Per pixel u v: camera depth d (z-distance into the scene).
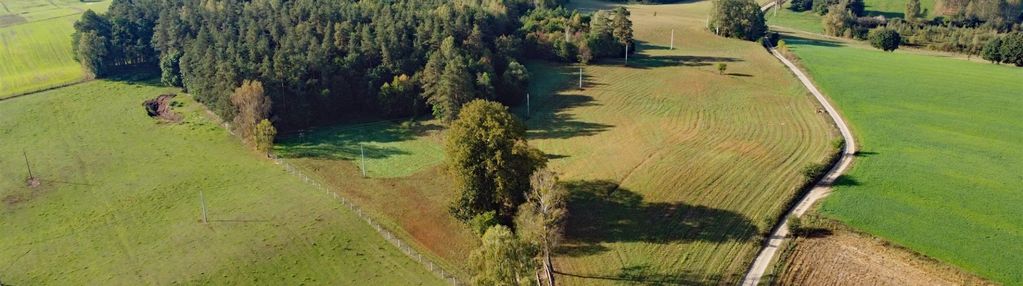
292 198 75.94
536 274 54.19
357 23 116.38
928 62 126.19
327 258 62.84
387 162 86.81
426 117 104.75
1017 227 59.97
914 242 58.12
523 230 57.00
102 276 61.16
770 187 70.56
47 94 115.38
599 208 67.88
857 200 66.12
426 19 117.00
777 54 140.00
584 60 127.94
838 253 57.41
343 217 70.81
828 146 81.88
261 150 89.81
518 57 124.19
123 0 137.25
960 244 57.53
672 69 124.75
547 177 60.44
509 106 107.19
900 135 84.25
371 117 106.38
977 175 71.00
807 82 113.62
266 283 59.09
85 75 124.50
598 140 89.62
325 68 104.88
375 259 62.59
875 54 135.00
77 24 127.06
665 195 69.94
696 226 63.16
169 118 105.19
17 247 67.25
